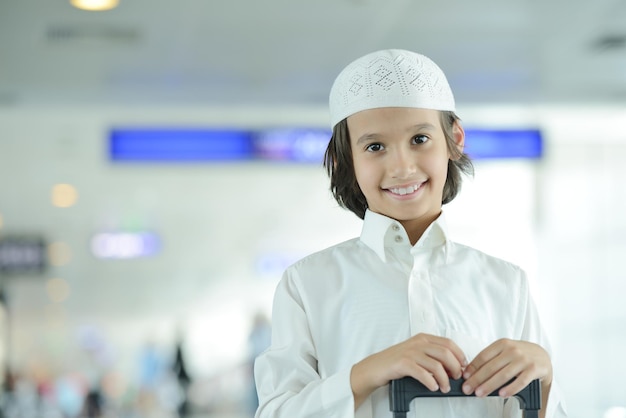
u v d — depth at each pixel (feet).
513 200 54.80
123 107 34.53
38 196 61.82
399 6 23.24
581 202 52.75
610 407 52.47
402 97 5.43
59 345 67.15
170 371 57.52
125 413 58.39
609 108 36.63
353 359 5.60
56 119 50.14
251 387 54.65
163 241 68.44
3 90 31.48
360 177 5.62
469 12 23.85
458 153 5.90
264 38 25.72
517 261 55.67
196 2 22.53
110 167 58.44
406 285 5.65
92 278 69.05
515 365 5.06
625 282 52.65
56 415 58.23
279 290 5.88
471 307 5.68
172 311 70.59
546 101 35.37
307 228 69.00
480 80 31.68
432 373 5.01
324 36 25.63
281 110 35.83
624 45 27.25
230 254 70.08
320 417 5.24
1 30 24.53
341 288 5.74
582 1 23.11
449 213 56.13
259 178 62.69
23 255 61.57
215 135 40.06
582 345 53.06
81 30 24.63
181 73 29.50
